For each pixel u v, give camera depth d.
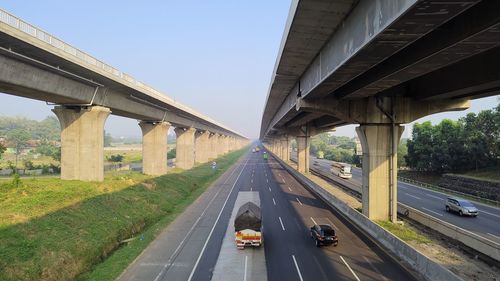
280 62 30.50
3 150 70.56
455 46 15.37
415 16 12.70
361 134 35.94
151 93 51.22
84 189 38.22
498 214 41.78
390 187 35.28
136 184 49.34
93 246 26.92
